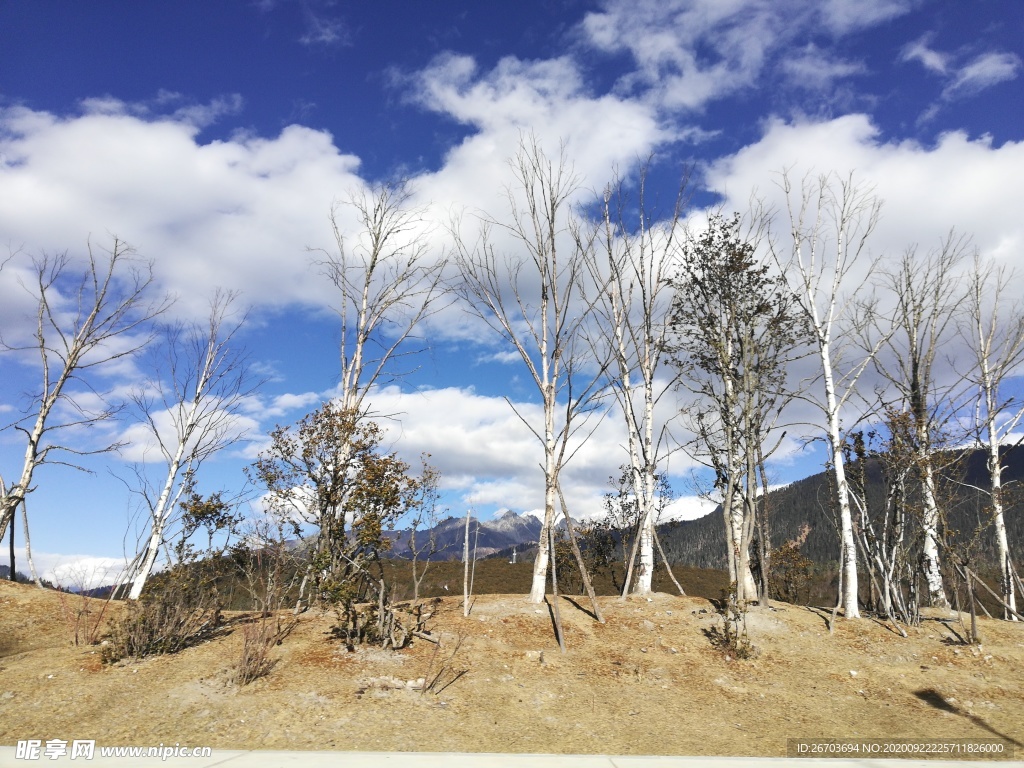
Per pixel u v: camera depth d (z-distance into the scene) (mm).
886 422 18641
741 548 18828
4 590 17500
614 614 17812
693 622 17344
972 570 17578
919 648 16109
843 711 12625
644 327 21375
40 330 19547
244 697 11234
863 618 18188
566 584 26516
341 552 15859
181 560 15078
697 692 13484
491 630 15812
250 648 12453
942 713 12492
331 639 14469
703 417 20375
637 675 14117
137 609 14109
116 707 10648
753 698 13266
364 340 23062
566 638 15836
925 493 18906
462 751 9711
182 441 20938
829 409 19062
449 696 12000
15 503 18672
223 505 16281
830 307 19531
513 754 9594
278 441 17031
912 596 19359
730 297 20078
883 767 9047
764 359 19750
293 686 11789
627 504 25297
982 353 22844
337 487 16562
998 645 16375
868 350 21391
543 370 18969
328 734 10125
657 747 10469
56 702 10664
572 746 10320
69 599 17578
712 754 10141
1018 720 12125
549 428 18578
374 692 11781
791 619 17703
